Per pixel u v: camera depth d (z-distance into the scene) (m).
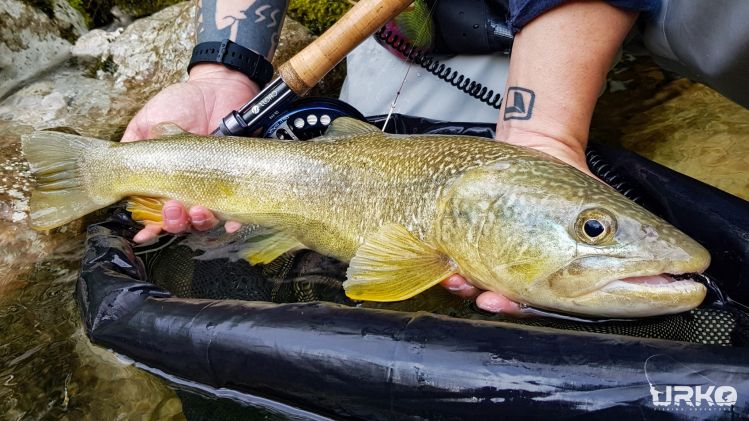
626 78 0.61
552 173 0.34
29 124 0.61
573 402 0.24
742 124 0.53
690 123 0.55
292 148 0.42
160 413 0.32
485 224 0.34
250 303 0.31
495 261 0.34
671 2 0.44
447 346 0.26
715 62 0.40
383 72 0.57
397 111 0.55
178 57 0.68
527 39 0.41
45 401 0.34
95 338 0.33
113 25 0.75
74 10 0.73
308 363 0.27
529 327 0.26
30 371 0.35
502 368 0.25
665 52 0.47
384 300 0.34
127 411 0.33
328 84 0.67
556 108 0.40
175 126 0.46
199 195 0.44
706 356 0.23
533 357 0.25
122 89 0.68
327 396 0.27
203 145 0.44
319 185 0.41
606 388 0.24
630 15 0.42
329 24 0.70
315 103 0.46
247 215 0.43
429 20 0.52
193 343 0.30
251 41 0.52
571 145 0.40
